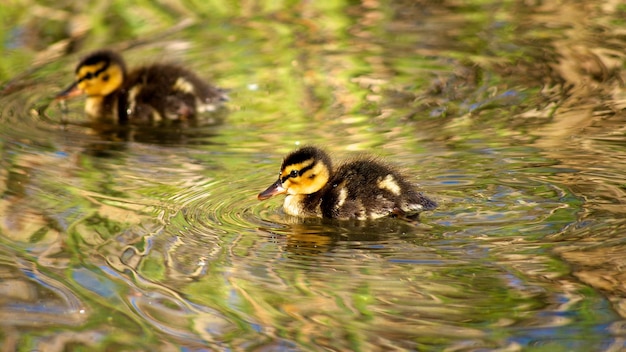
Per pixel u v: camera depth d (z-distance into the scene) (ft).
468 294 33.04
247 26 69.51
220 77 60.95
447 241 37.04
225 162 48.06
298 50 65.00
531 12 70.79
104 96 58.08
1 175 46.60
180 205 42.37
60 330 32.27
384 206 40.37
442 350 29.78
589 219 37.99
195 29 69.05
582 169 43.29
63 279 35.81
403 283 34.06
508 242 36.55
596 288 32.89
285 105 56.59
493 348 29.73
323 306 32.83
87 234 39.55
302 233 39.22
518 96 55.42
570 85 56.49
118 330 32.09
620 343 29.55
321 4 73.41
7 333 32.12
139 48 65.57
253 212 41.83
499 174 43.21
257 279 34.91
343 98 57.00
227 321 32.22
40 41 66.59
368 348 30.14
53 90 60.03
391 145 48.55
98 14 70.79
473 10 71.72
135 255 37.40
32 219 41.27
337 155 47.37
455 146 47.62
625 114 51.06
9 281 35.70
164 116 56.29
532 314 31.55
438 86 58.08
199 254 37.22
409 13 71.51
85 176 46.50
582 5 71.72
